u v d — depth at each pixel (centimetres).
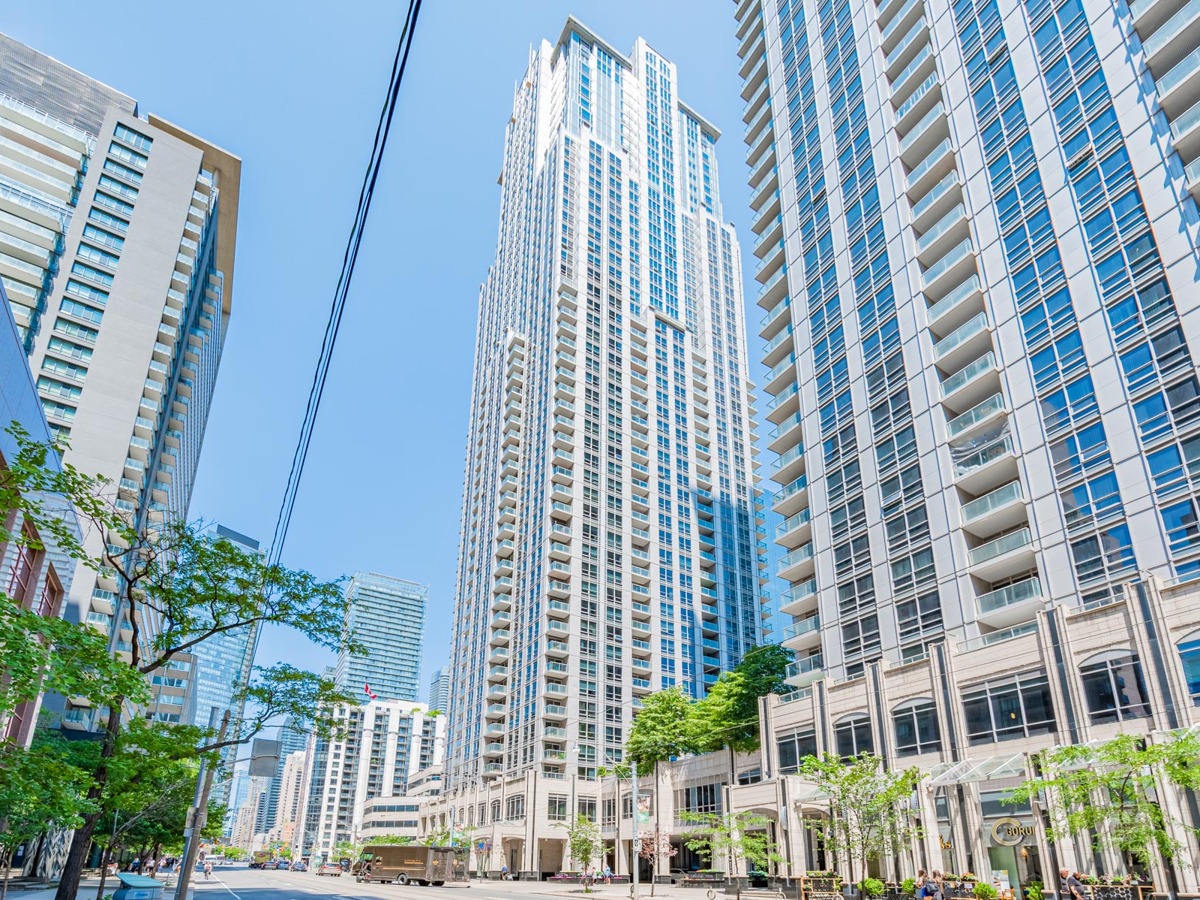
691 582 10338
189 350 10281
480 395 13188
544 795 7844
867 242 5019
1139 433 3184
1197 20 3328
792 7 6500
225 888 5306
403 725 18688
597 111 12950
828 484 4900
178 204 9519
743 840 3659
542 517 9675
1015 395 3759
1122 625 2830
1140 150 3478
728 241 14162
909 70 4991
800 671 4875
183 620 1939
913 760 3516
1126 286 3394
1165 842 1991
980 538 3944
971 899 2572
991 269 4072
